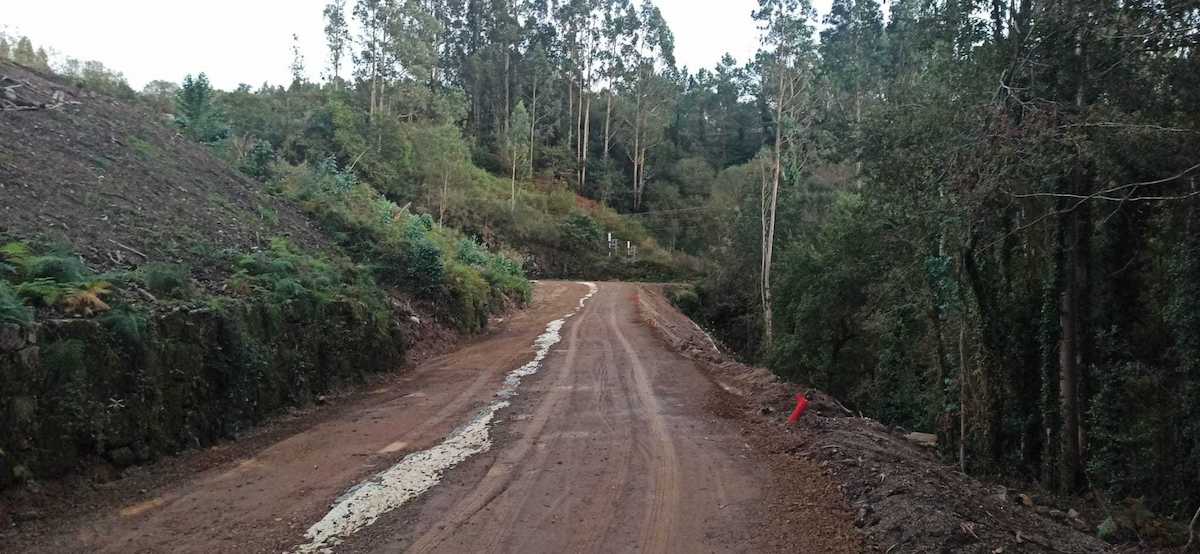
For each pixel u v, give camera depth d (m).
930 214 12.82
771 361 28.03
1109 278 11.62
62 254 8.40
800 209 35.88
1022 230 12.67
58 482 6.35
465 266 24.44
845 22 37.78
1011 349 12.88
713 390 12.11
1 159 11.61
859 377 25.22
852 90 31.25
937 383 16.86
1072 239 11.63
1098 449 11.59
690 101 83.94
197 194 15.15
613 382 12.80
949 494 6.72
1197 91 9.96
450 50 73.25
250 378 9.30
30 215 10.05
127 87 24.89
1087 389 11.84
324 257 15.42
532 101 72.19
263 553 5.20
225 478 7.09
